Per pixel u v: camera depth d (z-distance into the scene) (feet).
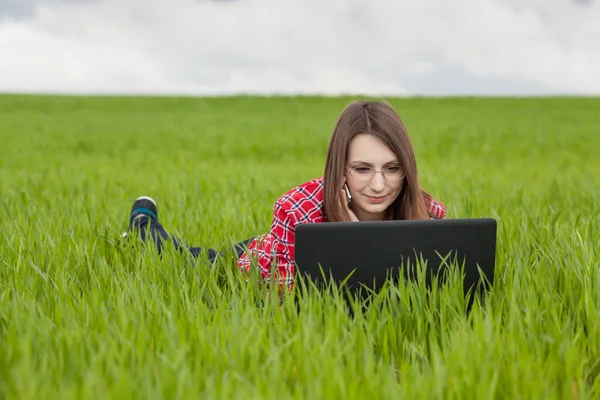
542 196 20.77
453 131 62.49
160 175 28.09
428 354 7.64
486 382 6.31
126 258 10.87
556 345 7.23
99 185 23.77
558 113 97.60
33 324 7.53
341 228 8.20
